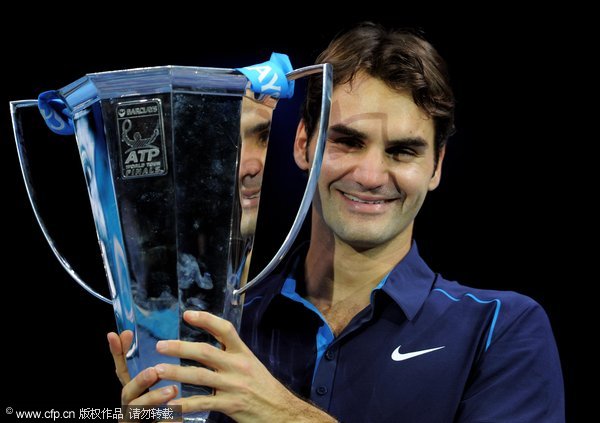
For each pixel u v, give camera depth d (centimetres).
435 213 705
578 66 667
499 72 678
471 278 698
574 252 680
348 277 484
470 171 693
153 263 362
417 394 445
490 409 438
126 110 359
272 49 674
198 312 358
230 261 365
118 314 386
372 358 458
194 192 360
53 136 702
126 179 361
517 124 681
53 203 712
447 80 463
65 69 694
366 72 445
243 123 365
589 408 682
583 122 671
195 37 685
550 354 462
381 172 446
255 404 378
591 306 678
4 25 688
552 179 681
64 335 737
